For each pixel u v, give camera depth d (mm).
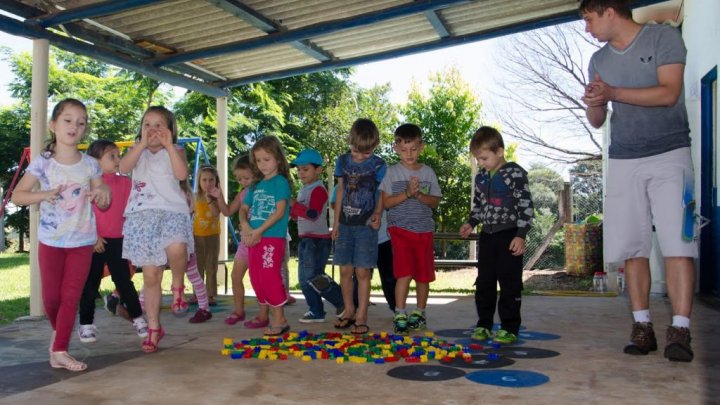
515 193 4312
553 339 4340
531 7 7113
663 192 3535
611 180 3754
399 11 6488
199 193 6754
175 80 7980
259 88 19688
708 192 6984
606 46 3766
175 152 3982
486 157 4398
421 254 4715
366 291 4641
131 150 3945
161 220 3973
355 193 4637
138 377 3281
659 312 5824
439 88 16672
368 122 4719
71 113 3506
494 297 4473
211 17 6770
